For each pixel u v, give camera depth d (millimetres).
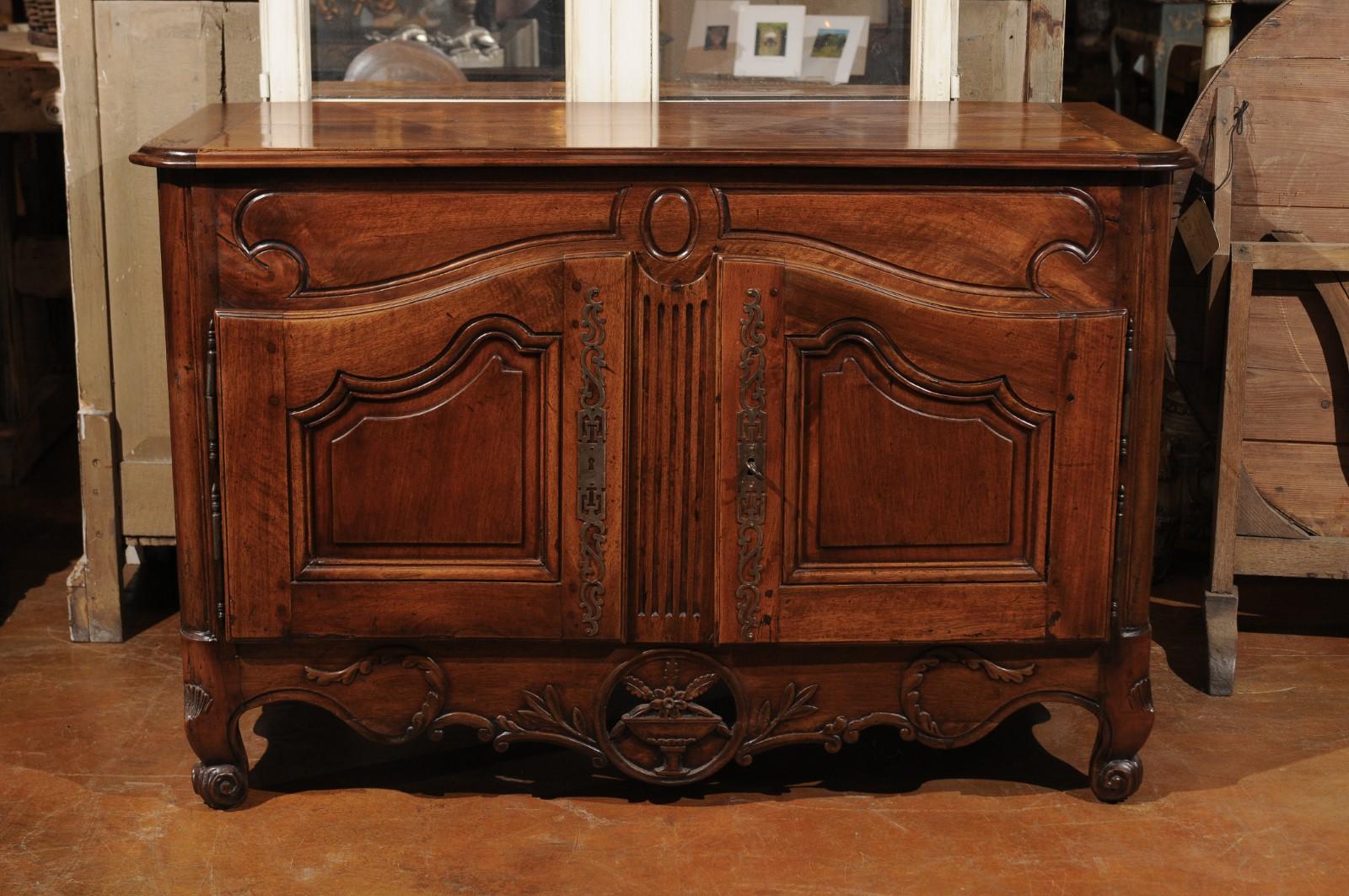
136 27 2742
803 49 2855
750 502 2145
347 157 2037
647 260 2096
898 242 2107
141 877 2090
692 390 2129
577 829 2230
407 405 2131
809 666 2232
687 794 2338
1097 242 2119
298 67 2771
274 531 2148
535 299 2094
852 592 2180
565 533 2154
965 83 2912
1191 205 2756
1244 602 3088
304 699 2236
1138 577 2219
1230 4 3102
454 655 2223
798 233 2100
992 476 2166
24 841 2178
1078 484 2162
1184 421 3188
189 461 2150
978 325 2115
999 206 2102
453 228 2086
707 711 2242
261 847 2172
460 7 2807
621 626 2186
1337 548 2703
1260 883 2092
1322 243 2691
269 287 2096
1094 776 2309
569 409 2121
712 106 2760
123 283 2807
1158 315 2148
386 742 2248
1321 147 2709
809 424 2141
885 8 2838
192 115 2502
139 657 2814
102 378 2816
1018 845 2191
